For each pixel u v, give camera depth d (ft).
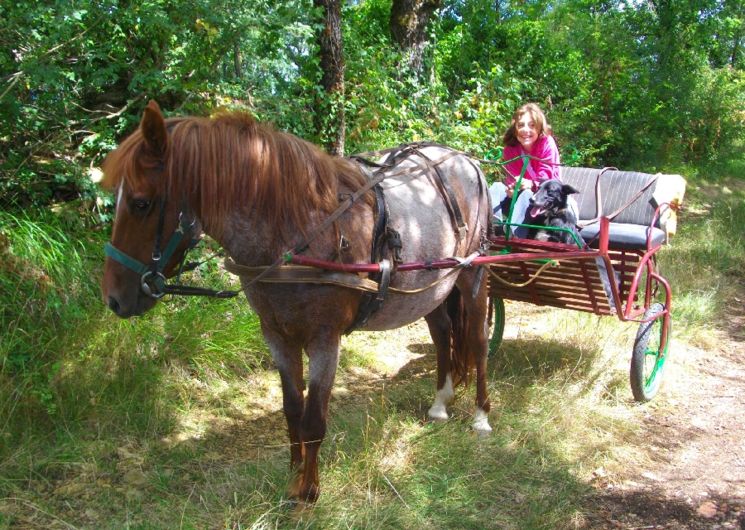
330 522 10.10
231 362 15.34
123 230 8.45
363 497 10.78
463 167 12.76
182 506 10.37
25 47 14.37
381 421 12.92
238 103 18.04
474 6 40.50
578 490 11.42
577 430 13.38
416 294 11.03
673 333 19.19
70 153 16.51
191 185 8.55
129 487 10.89
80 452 11.53
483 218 12.89
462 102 27.71
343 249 9.38
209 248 16.79
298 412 10.46
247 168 8.74
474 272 12.71
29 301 13.26
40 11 13.06
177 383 13.97
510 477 11.74
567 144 35.88
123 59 16.65
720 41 67.97
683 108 52.26
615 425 13.83
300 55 22.21
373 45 28.53
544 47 40.04
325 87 21.95
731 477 12.07
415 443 12.46
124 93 18.19
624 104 44.68
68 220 15.47
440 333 13.79
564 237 13.74
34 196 15.65
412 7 30.50
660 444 13.33
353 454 11.73
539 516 10.49
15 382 12.26
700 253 27.20
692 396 15.69
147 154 8.30
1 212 13.98
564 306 15.44
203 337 15.19
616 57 43.78
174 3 15.19
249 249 9.05
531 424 13.32
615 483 11.82
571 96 39.96
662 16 55.57
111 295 8.52
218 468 11.68
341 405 14.38
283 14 17.40
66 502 10.32
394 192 10.82
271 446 12.53
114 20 15.07
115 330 13.87
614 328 18.74
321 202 9.30
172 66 16.67
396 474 11.39
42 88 15.39
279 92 20.35
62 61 14.90
